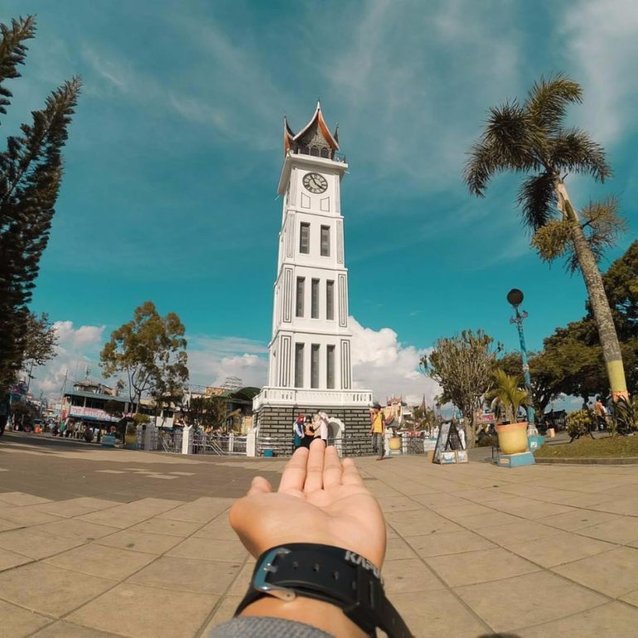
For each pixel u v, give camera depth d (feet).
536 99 42.91
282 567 1.85
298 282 106.52
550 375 119.34
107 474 28.48
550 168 42.63
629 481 20.56
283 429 90.43
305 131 122.11
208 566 11.51
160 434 80.48
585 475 23.97
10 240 55.72
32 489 20.63
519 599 9.14
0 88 52.11
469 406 82.94
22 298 58.65
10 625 7.86
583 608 8.53
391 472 35.04
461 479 27.58
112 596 9.34
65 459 36.06
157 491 23.00
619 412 33.99
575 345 116.88
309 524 2.47
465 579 10.48
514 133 41.16
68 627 7.89
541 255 40.09
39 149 57.00
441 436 40.65
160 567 11.32
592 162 42.50
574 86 41.60
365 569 1.95
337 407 94.94
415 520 17.02
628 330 110.73
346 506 2.97
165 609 8.80
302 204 113.09
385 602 1.90
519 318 52.54
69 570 10.73
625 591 9.12
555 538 13.15
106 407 171.63
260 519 2.52
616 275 106.63
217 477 31.17
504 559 11.73
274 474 35.06
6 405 63.87
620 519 14.34
